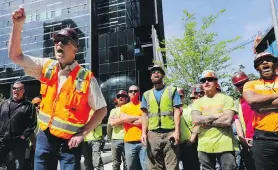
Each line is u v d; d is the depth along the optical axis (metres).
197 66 22.31
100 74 51.94
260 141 3.77
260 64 4.01
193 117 5.04
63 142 2.76
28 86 57.28
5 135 6.00
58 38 2.79
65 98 2.77
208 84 5.13
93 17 54.72
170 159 4.86
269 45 18.52
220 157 4.77
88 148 7.75
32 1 58.78
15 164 6.06
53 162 2.76
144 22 61.19
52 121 2.75
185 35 23.23
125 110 6.75
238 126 6.01
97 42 53.53
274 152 3.68
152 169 5.01
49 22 56.72
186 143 6.15
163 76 5.23
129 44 51.69
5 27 60.78
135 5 62.09
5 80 58.59
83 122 2.83
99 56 52.72
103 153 15.32
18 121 6.07
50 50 55.62
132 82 50.03
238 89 6.02
